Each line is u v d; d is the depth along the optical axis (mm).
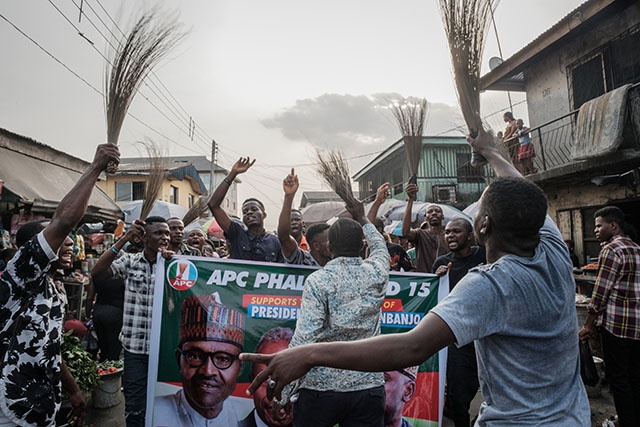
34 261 2023
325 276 2365
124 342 3395
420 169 16062
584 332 3840
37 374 2064
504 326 1320
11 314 2035
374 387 2324
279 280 3441
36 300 2100
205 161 37844
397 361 1217
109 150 2225
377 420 2346
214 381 3256
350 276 2393
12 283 2029
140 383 3324
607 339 3709
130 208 11164
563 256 1501
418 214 8578
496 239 1479
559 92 10312
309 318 2234
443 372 3488
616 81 8820
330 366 1220
